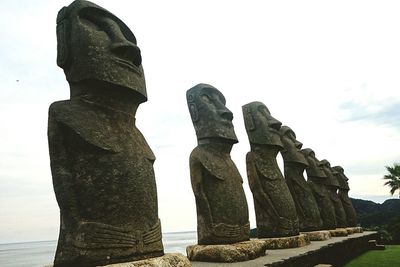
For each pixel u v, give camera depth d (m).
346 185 21.16
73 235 4.96
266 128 11.62
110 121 5.60
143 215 5.45
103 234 4.98
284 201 11.20
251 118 11.85
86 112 5.43
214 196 8.88
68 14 5.86
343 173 21.75
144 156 5.79
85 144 5.17
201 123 9.58
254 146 11.72
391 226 23.72
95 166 5.19
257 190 11.30
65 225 5.09
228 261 8.02
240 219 8.95
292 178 13.87
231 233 8.68
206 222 8.78
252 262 7.84
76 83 5.63
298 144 14.43
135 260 5.20
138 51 5.88
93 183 5.14
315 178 16.61
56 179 5.21
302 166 14.20
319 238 13.16
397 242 21.52
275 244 10.51
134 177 5.45
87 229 4.93
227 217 8.77
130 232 5.22
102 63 5.52
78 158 5.23
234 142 9.75
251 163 11.48
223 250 8.12
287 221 11.03
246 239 9.05
